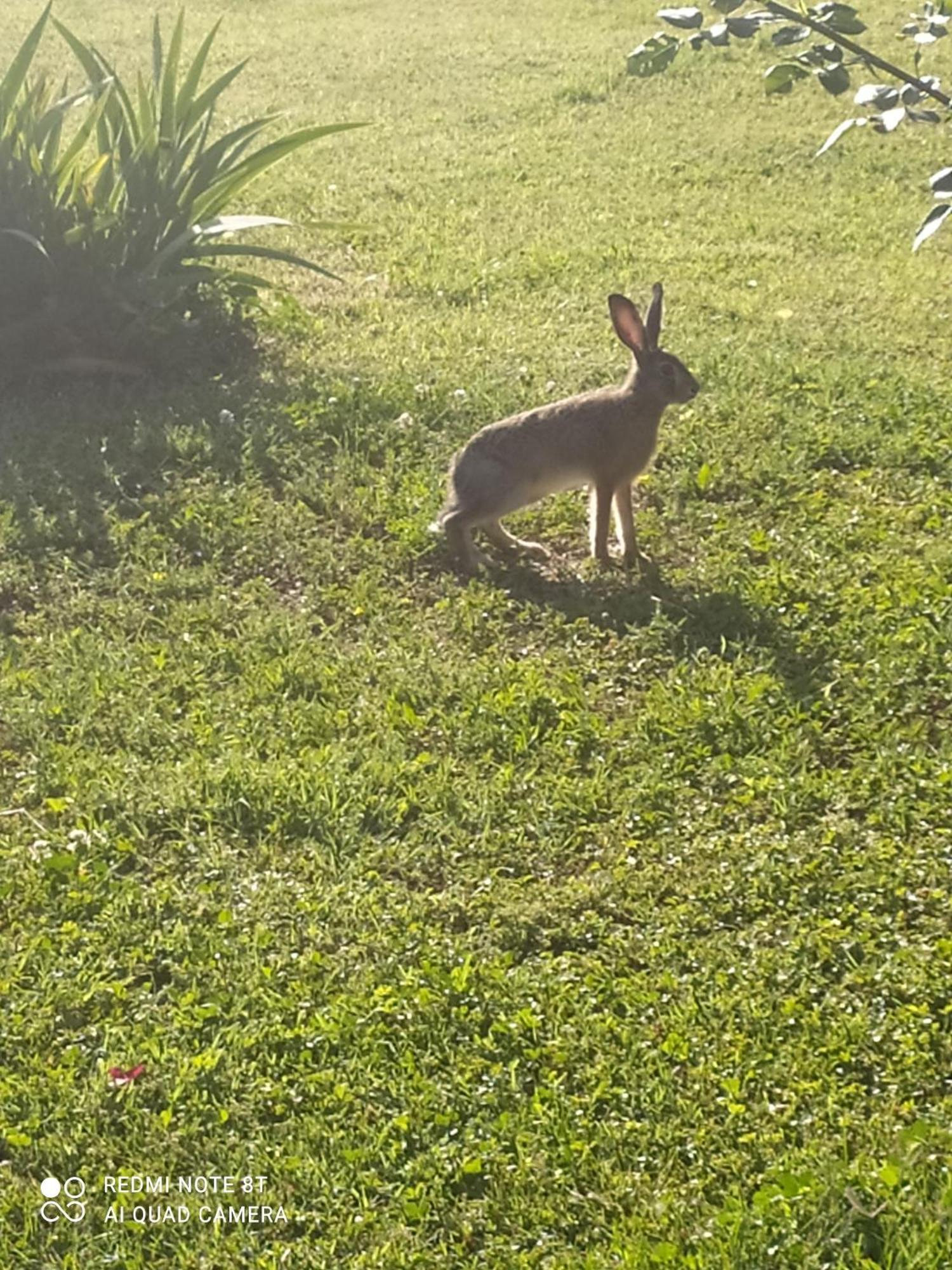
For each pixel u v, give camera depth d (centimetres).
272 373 389
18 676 265
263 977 203
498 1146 179
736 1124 180
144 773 243
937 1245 163
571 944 210
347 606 290
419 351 405
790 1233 165
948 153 593
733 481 328
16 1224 175
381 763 244
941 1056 189
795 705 256
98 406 368
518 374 384
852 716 254
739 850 223
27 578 295
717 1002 196
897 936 206
